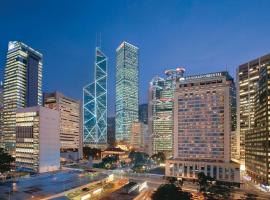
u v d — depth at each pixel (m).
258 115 193.50
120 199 115.00
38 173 193.75
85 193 127.94
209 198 129.88
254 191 157.62
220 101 194.88
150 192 148.12
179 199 101.75
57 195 114.69
